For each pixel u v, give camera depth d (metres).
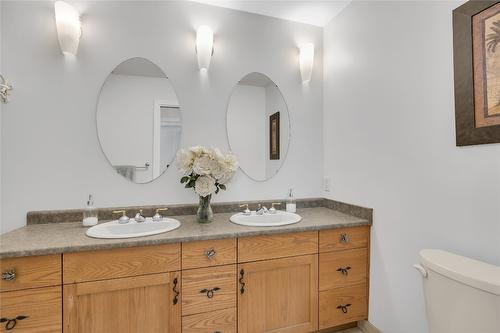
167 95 1.91
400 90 1.55
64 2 1.65
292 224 1.66
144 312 1.33
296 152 2.26
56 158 1.67
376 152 1.74
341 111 2.09
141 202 1.86
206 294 1.42
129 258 1.30
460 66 1.21
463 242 1.21
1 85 1.41
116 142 1.80
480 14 1.13
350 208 1.96
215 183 1.75
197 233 1.43
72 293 1.22
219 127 2.04
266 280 1.55
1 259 1.14
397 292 1.56
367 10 1.81
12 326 1.14
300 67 2.25
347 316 1.74
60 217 1.65
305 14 2.14
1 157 1.57
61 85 1.68
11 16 1.59
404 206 1.52
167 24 1.90
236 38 2.07
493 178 1.09
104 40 1.77
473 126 1.15
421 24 1.42
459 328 0.97
